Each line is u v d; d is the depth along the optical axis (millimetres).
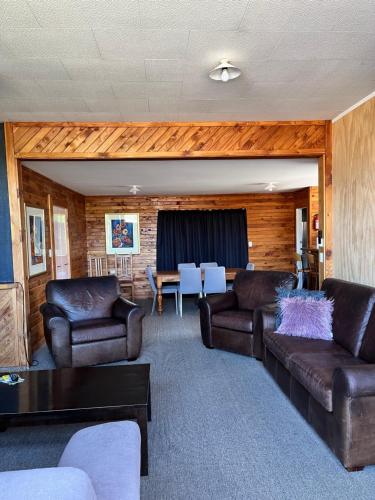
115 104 3197
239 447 2201
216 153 3754
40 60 2367
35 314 4559
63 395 2186
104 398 2131
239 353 3865
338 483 1870
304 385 2346
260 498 1774
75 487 815
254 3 1833
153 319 5754
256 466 2018
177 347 4223
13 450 2229
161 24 1998
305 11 1910
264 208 8156
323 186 3850
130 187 6672
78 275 7145
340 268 3678
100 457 1454
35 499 782
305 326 2986
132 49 2264
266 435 2326
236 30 2080
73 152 3656
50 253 5395
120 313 3916
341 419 1927
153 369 3516
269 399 2834
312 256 6711
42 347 4539
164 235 8000
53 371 2609
